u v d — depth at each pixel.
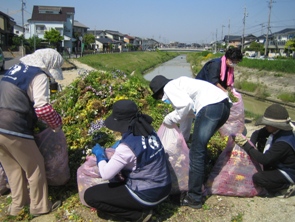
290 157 3.56
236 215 3.37
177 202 3.58
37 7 58.72
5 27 49.56
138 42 132.62
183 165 3.49
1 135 2.85
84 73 7.36
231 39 100.44
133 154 2.81
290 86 21.55
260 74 25.86
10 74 2.97
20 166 3.16
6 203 3.51
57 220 3.20
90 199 3.04
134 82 6.86
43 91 2.96
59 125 3.15
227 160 3.71
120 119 2.92
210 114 3.25
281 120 3.49
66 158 3.62
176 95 3.23
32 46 45.94
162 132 3.62
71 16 61.00
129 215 3.07
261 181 3.62
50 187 3.74
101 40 81.06
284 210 3.51
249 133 6.30
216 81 4.99
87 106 5.86
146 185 2.92
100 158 3.07
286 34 71.38
